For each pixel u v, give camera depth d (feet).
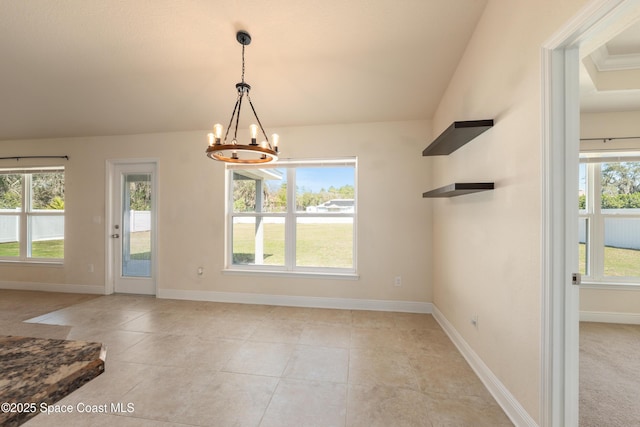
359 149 11.02
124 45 7.63
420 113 10.31
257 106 10.29
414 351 7.55
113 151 12.56
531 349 4.47
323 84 9.14
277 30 7.07
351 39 7.33
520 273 4.76
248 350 7.58
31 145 13.10
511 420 5.02
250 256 12.07
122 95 9.91
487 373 5.96
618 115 9.53
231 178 12.23
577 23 3.55
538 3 4.29
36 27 7.05
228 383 6.13
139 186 12.77
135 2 6.36
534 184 4.37
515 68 4.91
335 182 11.56
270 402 5.53
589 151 9.68
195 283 11.98
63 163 12.95
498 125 5.51
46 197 13.46
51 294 12.66
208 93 9.75
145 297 12.29
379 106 10.02
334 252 11.51
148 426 4.91
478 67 6.51
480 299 6.31
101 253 12.73
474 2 6.14
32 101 10.21
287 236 11.75
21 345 1.90
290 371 6.59
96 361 1.76
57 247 13.42
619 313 9.50
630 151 9.47
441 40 7.19
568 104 4.03
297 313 10.43
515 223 4.91
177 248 12.10
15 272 13.44
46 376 1.56
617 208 9.75
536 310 4.33
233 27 7.00
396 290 10.75
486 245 6.01
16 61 8.25
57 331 8.69
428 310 10.52
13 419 1.28
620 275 9.69
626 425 4.91
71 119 11.36
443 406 5.42
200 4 6.39
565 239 4.04
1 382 1.49
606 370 6.64
